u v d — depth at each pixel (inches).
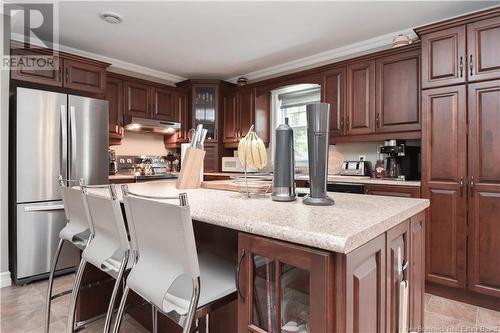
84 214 59.8
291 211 39.8
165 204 35.3
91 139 114.2
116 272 50.4
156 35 120.5
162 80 172.9
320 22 109.8
